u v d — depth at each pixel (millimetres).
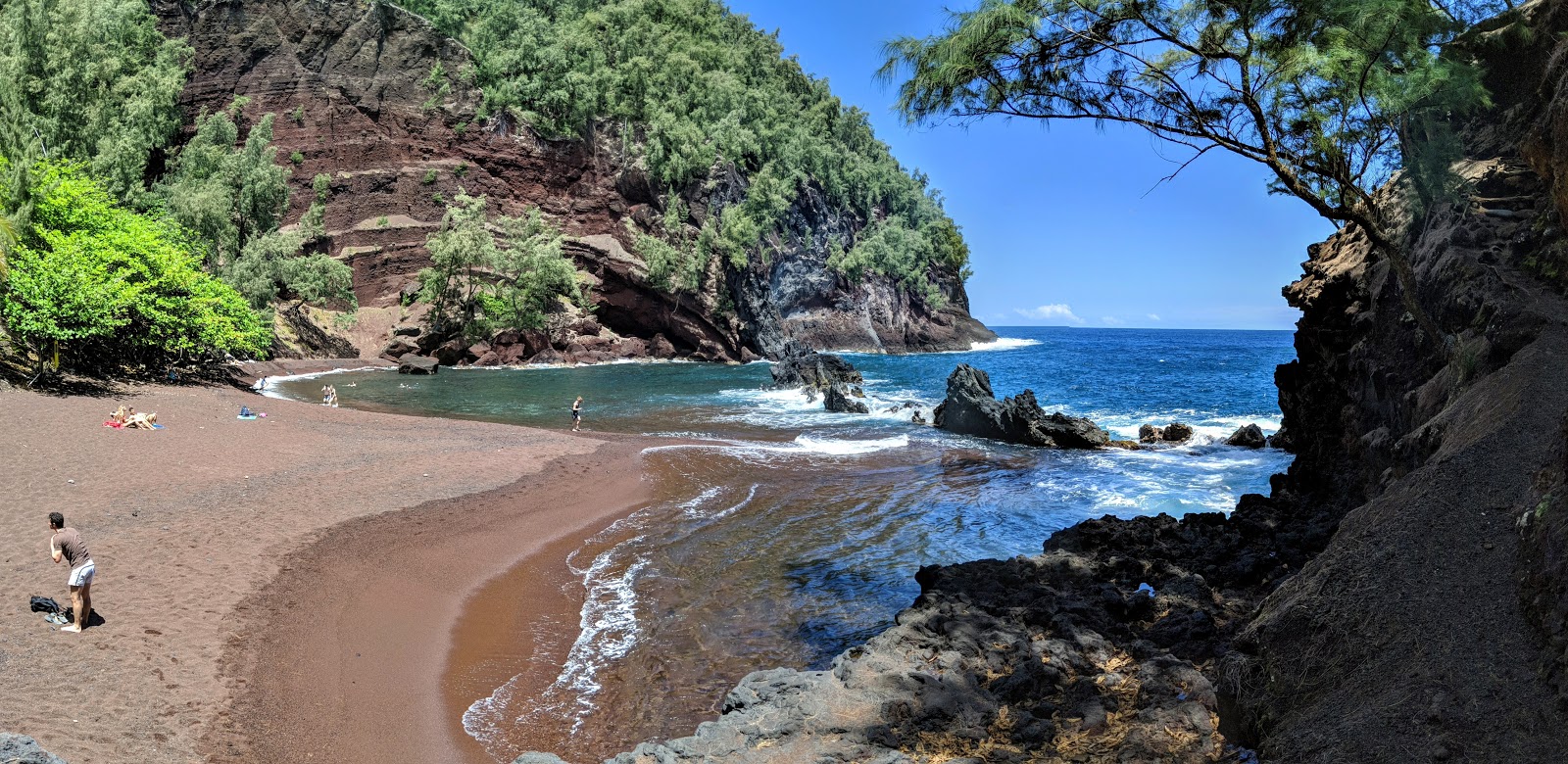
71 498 19109
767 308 102688
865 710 9570
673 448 32812
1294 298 21188
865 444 35344
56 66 71438
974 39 11430
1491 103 13711
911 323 133750
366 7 93500
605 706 11914
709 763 8719
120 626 12703
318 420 35469
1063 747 8672
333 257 86688
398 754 10609
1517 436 9367
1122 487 26250
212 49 89062
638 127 105938
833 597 16234
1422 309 12938
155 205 71250
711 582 17125
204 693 11188
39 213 41156
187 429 29422
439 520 20453
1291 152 12281
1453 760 6371
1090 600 12664
